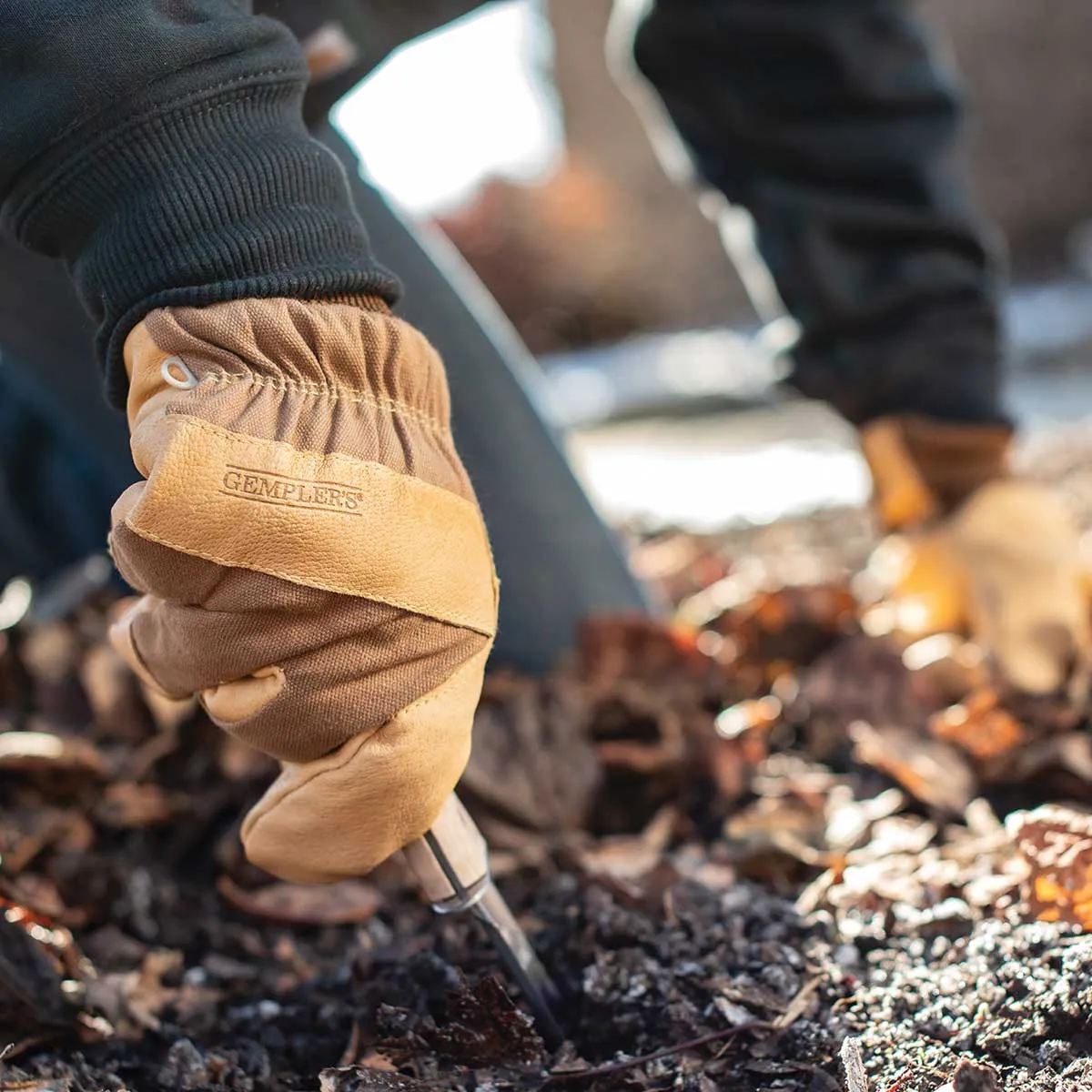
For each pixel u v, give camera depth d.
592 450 3.16
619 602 1.19
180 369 0.67
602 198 6.55
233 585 0.67
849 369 1.15
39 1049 0.78
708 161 1.19
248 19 0.70
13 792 0.96
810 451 2.72
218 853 0.93
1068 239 6.06
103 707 1.04
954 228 1.11
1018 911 0.79
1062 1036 0.72
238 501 0.65
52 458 1.33
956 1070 0.69
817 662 1.12
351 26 0.91
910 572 1.14
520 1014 0.73
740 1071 0.73
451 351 1.08
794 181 1.14
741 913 0.83
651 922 0.82
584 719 1.01
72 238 0.70
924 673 1.04
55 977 0.79
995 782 0.94
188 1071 0.75
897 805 0.94
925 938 0.80
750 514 2.04
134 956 0.86
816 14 1.08
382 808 0.69
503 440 1.11
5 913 0.81
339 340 0.68
